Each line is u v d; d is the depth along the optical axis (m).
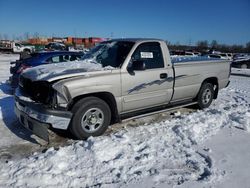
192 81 7.05
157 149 4.75
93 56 6.23
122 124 6.18
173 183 3.72
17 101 5.36
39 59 9.36
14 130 5.64
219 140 5.28
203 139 5.29
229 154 4.68
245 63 28.31
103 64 5.79
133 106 5.82
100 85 5.17
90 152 4.46
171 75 6.41
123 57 5.65
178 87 6.67
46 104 4.87
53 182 3.63
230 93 10.49
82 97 5.12
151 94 6.06
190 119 6.46
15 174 3.74
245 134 5.65
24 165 3.98
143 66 5.46
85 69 5.29
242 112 7.27
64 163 4.09
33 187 3.51
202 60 7.59
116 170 3.99
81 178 3.76
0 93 9.17
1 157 4.43
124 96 5.57
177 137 5.34
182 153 4.64
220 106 8.16
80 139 5.12
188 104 7.27
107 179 3.78
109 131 5.68
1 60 27.23
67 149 4.59
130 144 4.87
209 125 6.08
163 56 6.28
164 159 4.40
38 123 4.78
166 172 4.00
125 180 3.76
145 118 6.69
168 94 6.45
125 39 6.24
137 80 5.71
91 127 5.20
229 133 5.67
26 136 5.34
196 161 4.34
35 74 5.20
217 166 4.23
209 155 4.59
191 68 6.96
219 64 7.90
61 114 4.77
